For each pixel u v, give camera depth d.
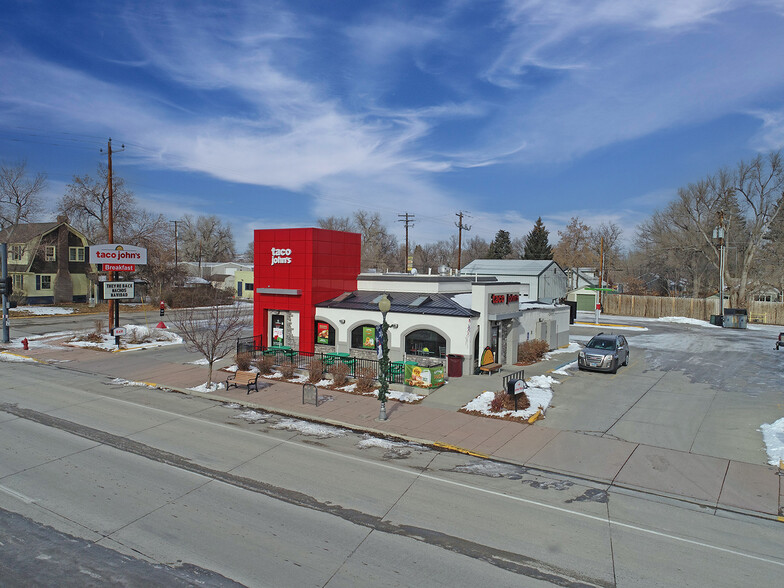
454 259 114.25
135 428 14.75
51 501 9.88
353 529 8.95
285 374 21.06
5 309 29.14
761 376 22.11
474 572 7.62
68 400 17.80
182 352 27.25
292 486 10.80
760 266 53.00
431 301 22.88
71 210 52.34
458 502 10.16
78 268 51.06
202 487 10.66
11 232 49.12
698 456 12.77
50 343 29.67
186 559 7.86
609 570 7.74
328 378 20.66
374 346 22.39
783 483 11.22
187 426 15.01
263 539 8.53
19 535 8.55
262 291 25.28
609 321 46.91
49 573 7.43
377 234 103.50
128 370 22.97
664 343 32.19
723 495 10.64
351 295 25.36
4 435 13.82
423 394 18.19
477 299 21.05
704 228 53.78
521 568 7.76
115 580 7.27
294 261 24.23
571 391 19.14
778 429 14.45
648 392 19.08
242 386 19.78
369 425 15.05
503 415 15.83
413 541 8.55
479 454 12.89
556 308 29.20
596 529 9.12
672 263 59.72
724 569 7.83
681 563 7.99
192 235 109.56
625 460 12.52
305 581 7.30
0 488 10.41
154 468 11.70
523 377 19.58
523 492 10.71
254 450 13.01
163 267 53.28
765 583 7.45
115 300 29.02
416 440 13.92
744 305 49.69
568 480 11.40
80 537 8.52
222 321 26.09
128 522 9.07
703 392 19.14
